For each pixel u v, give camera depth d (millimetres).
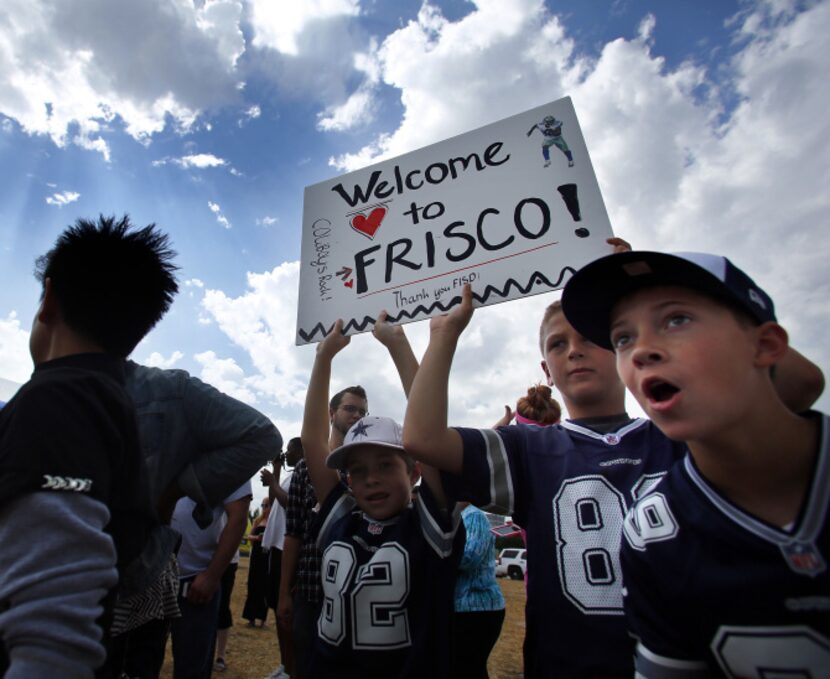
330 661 1525
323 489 1935
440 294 1853
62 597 699
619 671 1021
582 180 1777
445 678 1420
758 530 701
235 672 3820
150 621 1508
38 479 723
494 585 2391
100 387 887
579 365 1409
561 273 1688
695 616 754
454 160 2029
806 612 653
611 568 1115
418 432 1313
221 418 1494
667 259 729
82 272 1018
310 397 1999
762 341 714
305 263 2209
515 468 1343
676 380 683
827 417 726
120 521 914
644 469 1219
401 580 1512
